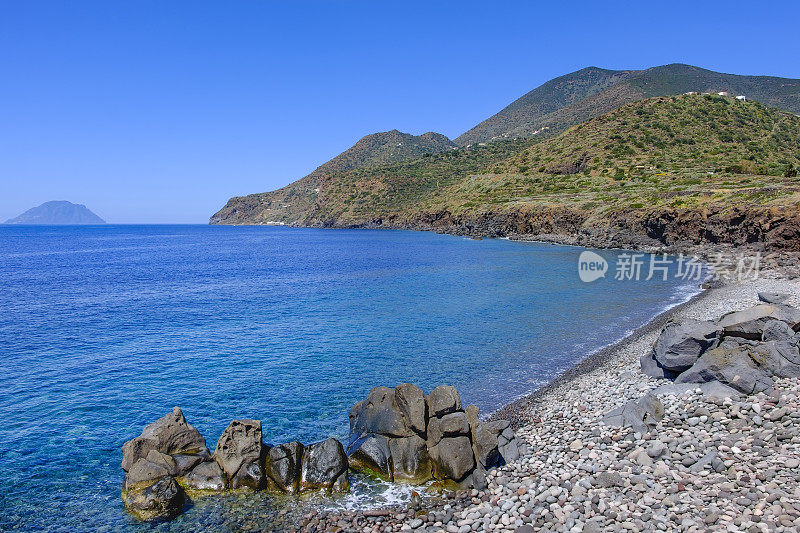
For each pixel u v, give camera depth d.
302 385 22.89
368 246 127.06
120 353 28.55
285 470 14.30
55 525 12.74
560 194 135.25
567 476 13.03
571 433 16.00
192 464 14.95
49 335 33.09
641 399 16.22
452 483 14.10
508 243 119.31
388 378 23.61
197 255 108.94
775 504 10.21
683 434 14.21
